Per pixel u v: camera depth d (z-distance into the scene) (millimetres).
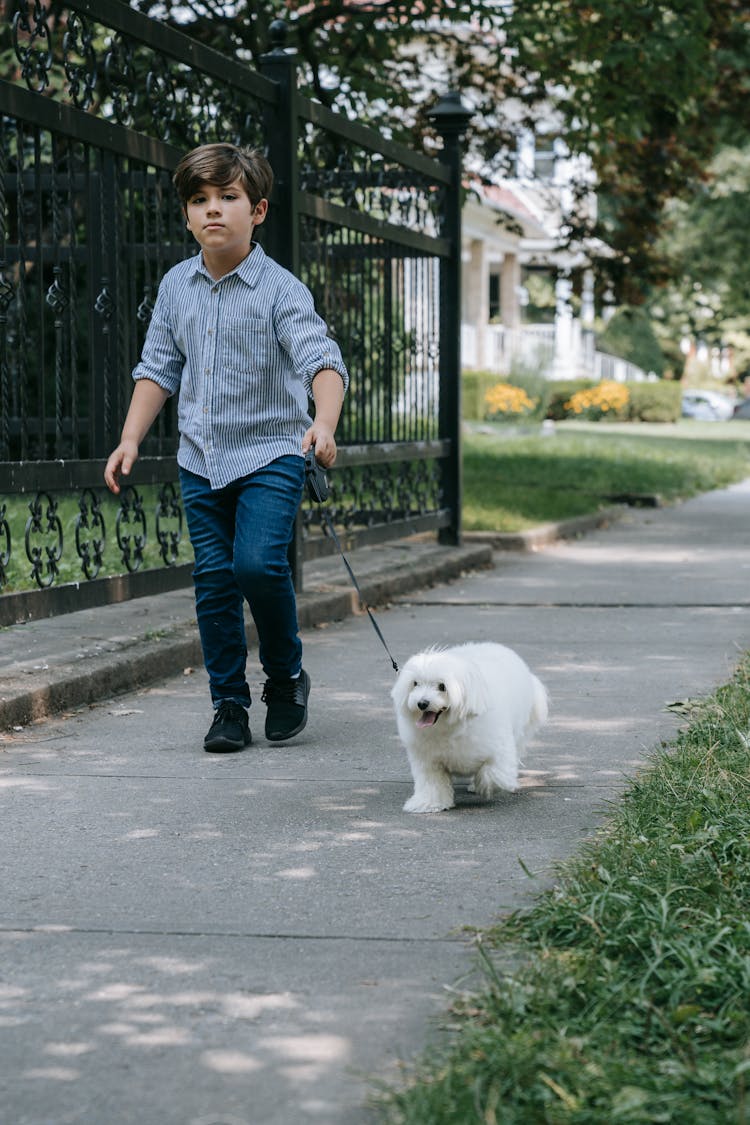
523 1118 2732
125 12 7734
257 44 15734
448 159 12984
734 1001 3211
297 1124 2840
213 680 6160
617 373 67188
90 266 8367
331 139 10812
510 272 46844
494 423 37531
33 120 7082
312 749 6141
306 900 4184
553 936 3730
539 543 14336
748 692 6578
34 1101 2941
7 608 6984
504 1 17172
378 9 16734
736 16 18922
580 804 5254
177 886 4309
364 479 11688
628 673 7762
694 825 4488
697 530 16359
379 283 12883
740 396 91812
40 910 4090
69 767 5770
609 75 17453
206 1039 3229
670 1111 2742
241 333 5934
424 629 9273
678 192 21531
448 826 4980
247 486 6004
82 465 7668
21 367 7332
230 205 5840
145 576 8375
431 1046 3094
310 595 9633
